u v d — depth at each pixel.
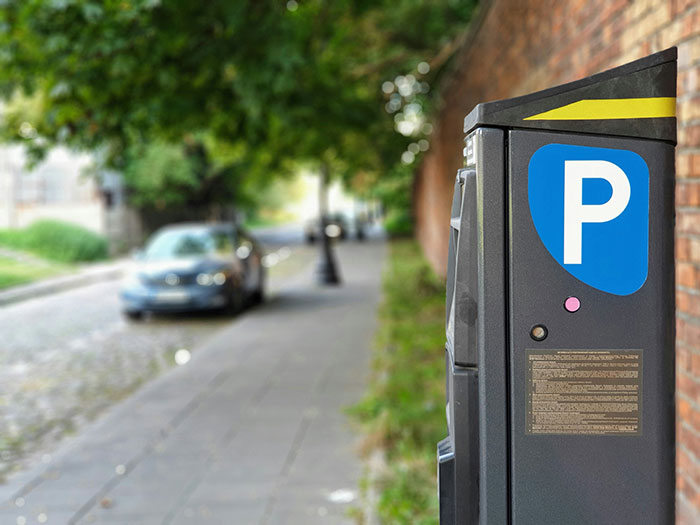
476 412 1.63
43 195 28.95
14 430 6.21
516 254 1.57
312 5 9.46
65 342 10.52
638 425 1.58
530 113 1.56
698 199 2.55
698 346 2.60
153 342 10.36
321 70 9.88
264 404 6.46
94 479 4.74
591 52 3.71
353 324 10.80
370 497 4.09
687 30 2.55
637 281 1.57
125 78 7.48
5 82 7.77
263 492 4.39
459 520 1.66
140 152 9.99
